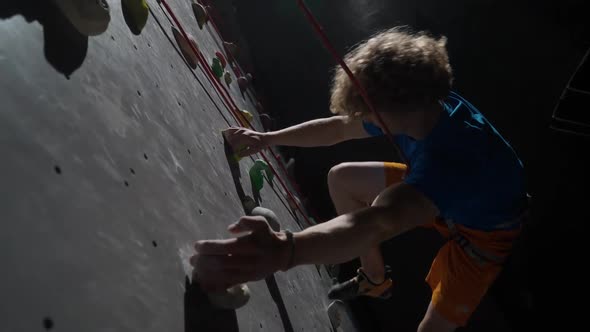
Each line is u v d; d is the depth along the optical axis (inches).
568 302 164.9
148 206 42.1
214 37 138.3
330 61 260.5
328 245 41.0
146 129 49.6
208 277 40.9
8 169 29.4
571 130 142.9
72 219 32.3
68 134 36.3
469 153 55.9
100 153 39.1
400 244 186.4
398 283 177.2
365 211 44.6
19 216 28.4
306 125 78.4
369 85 51.3
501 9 253.3
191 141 61.8
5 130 30.7
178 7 101.9
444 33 254.5
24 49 36.4
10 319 24.8
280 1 285.0
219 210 58.4
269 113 222.8
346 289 95.0
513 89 226.7
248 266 38.4
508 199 64.2
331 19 279.3
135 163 43.7
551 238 179.0
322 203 203.9
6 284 25.6
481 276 73.0
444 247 78.8
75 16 43.1
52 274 28.6
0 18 35.8
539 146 205.5
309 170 210.4
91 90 42.6
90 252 32.4
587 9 240.7
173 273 40.4
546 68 230.8
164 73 65.0
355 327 144.8
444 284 76.8
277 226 62.9
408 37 53.4
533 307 165.2
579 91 131.3
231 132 77.5
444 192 51.4
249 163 90.0
